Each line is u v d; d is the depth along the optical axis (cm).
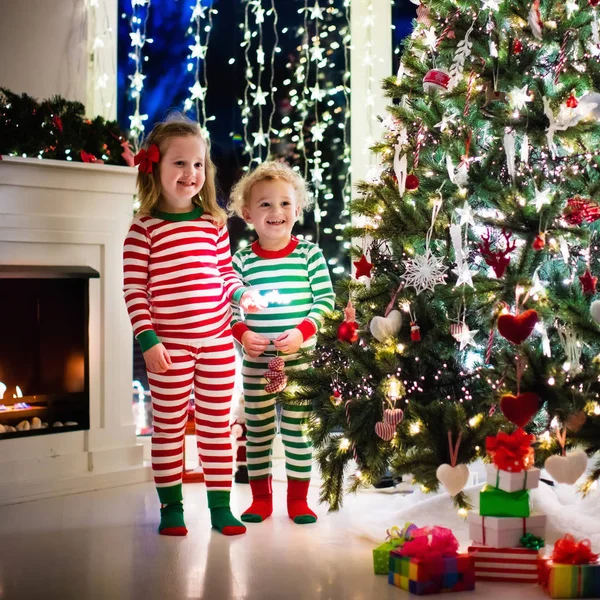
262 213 290
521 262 235
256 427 289
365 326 263
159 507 301
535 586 216
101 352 335
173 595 210
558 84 246
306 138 389
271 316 289
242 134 396
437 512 268
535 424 246
